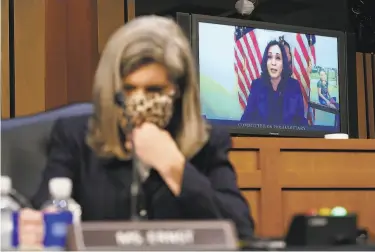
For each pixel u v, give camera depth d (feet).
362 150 10.26
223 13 12.70
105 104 4.36
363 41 13.76
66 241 3.11
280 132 11.26
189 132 4.43
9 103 10.39
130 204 4.42
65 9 10.94
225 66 10.96
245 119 11.05
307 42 11.69
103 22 11.33
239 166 9.75
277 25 11.44
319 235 3.24
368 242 3.62
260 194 9.79
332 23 13.74
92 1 11.16
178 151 4.17
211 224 3.10
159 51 4.26
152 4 12.09
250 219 4.50
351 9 13.84
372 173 10.23
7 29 10.43
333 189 10.08
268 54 11.32
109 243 3.01
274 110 11.28
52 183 3.90
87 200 4.50
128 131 4.31
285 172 9.91
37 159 4.73
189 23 10.77
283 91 11.39
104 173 4.51
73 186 4.57
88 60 10.93
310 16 13.55
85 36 10.96
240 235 4.20
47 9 10.78
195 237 3.05
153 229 3.05
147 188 4.37
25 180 4.68
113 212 4.44
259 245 3.29
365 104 13.55
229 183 4.62
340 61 11.97
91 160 4.57
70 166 4.59
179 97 4.40
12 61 10.48
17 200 4.55
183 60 4.34
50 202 4.36
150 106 4.20
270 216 9.78
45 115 4.87
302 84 11.57
